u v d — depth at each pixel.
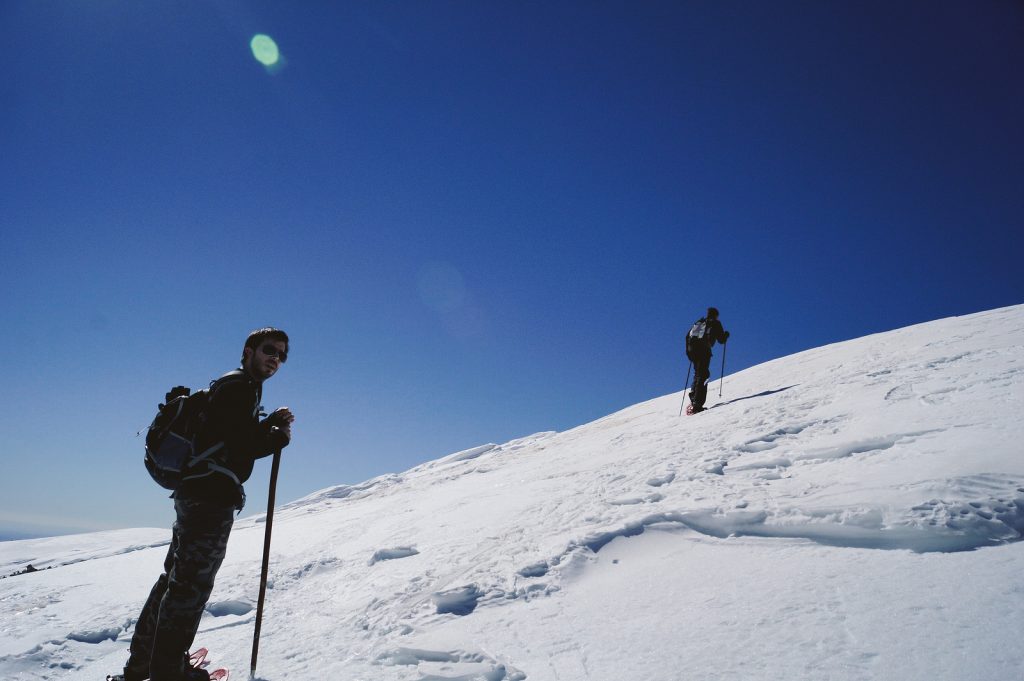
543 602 2.61
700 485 3.59
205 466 2.20
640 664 1.92
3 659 2.95
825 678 1.62
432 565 3.50
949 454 2.97
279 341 2.45
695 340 8.27
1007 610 1.75
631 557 2.92
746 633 1.96
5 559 11.94
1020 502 2.36
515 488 5.60
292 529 6.31
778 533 2.75
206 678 2.34
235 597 3.58
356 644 2.61
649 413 9.74
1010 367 4.37
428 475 10.59
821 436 3.99
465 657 2.20
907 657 1.63
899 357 6.02
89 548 12.30
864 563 2.29
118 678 2.48
